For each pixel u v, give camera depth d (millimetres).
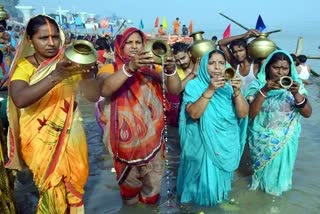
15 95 2895
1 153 3436
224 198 4160
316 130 6883
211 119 3891
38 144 3117
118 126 3816
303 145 6039
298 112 4258
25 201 4113
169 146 5961
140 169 3965
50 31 2996
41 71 3004
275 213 3912
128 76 3496
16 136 3189
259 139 4305
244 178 4777
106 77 3723
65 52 2664
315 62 18234
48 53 3051
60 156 3146
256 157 4367
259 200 4191
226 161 3973
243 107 3891
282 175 4281
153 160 3930
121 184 4008
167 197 4273
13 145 3189
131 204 4082
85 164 3309
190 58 5816
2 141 3855
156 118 3893
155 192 4055
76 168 3230
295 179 4738
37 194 4277
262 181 4367
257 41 5156
